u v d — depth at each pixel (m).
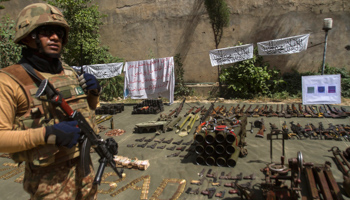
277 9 10.34
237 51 9.57
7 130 1.61
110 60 12.28
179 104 9.97
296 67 10.45
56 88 1.91
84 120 1.92
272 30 10.52
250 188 3.71
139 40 12.51
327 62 10.11
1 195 3.99
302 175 3.96
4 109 1.63
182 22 11.66
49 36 1.87
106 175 4.49
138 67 10.17
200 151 4.64
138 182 4.17
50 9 1.89
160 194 3.78
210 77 11.64
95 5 12.09
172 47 12.01
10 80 1.69
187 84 11.76
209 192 3.72
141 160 5.00
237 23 10.89
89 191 2.21
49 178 1.88
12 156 1.85
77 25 11.45
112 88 11.79
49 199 1.88
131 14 12.41
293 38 8.92
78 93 2.08
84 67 10.98
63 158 1.91
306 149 5.05
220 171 4.38
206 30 11.36
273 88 10.20
